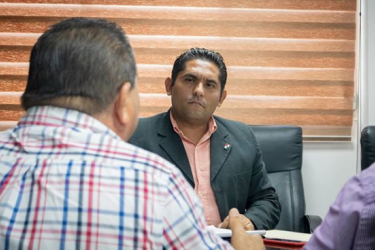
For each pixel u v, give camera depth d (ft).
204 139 6.21
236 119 9.09
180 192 2.61
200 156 6.19
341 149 9.30
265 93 9.13
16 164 2.52
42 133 2.56
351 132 9.30
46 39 2.65
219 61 6.05
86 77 2.57
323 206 9.26
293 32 9.12
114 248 2.38
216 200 6.03
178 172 2.69
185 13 8.98
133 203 2.44
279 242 4.69
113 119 2.69
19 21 8.82
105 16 8.90
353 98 9.26
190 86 5.90
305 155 9.25
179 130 6.11
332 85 9.21
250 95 9.12
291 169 8.14
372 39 9.22
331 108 9.21
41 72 2.61
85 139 2.55
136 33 8.95
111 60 2.60
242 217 5.34
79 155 2.51
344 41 9.21
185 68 5.92
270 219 6.11
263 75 9.11
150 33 8.96
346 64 9.23
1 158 2.57
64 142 2.54
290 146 8.21
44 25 8.86
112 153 2.56
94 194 2.42
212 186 6.04
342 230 2.97
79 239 2.37
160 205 2.50
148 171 2.55
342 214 2.98
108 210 2.41
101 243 2.37
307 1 9.11
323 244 3.07
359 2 9.21
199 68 5.88
